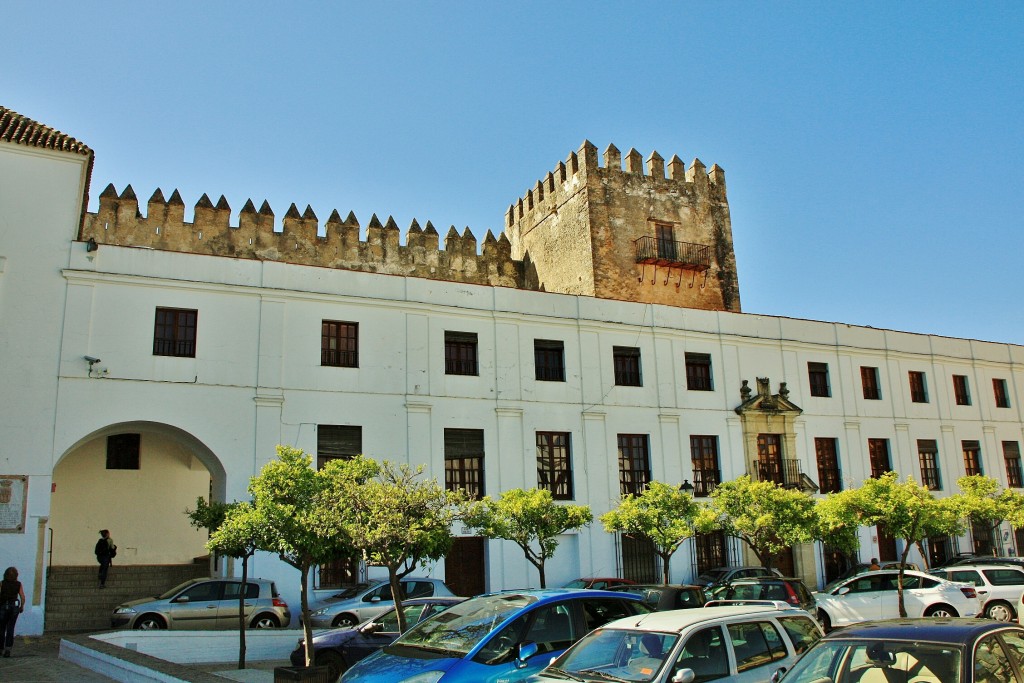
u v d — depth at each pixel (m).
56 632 25.58
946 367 44.19
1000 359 46.19
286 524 17.27
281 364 28.72
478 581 30.81
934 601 24.30
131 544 32.31
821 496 38.22
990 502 34.69
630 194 43.94
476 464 31.42
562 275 44.41
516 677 10.91
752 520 28.53
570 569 32.25
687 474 35.31
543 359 33.81
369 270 41.66
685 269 44.19
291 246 39.88
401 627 17.28
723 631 10.48
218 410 27.50
